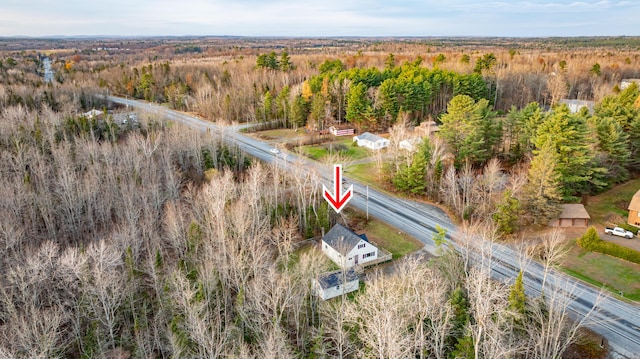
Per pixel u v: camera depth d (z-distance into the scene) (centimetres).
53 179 6166
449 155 7050
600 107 7425
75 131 8075
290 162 7794
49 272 4362
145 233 5094
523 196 5338
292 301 3675
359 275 4600
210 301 3791
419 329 3008
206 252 4291
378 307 3094
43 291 4325
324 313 3519
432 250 5056
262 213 5475
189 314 3297
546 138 5547
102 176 6319
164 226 5269
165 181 6500
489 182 5575
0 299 3906
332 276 4228
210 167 7306
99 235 5522
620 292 4094
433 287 3334
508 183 6406
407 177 6462
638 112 6931
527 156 6631
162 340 3672
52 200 5941
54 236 5391
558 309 3180
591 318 3766
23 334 3344
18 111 8506
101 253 3794
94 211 6003
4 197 5319
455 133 6962
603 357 3366
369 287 3425
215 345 3188
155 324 3809
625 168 6712
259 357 3077
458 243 4875
